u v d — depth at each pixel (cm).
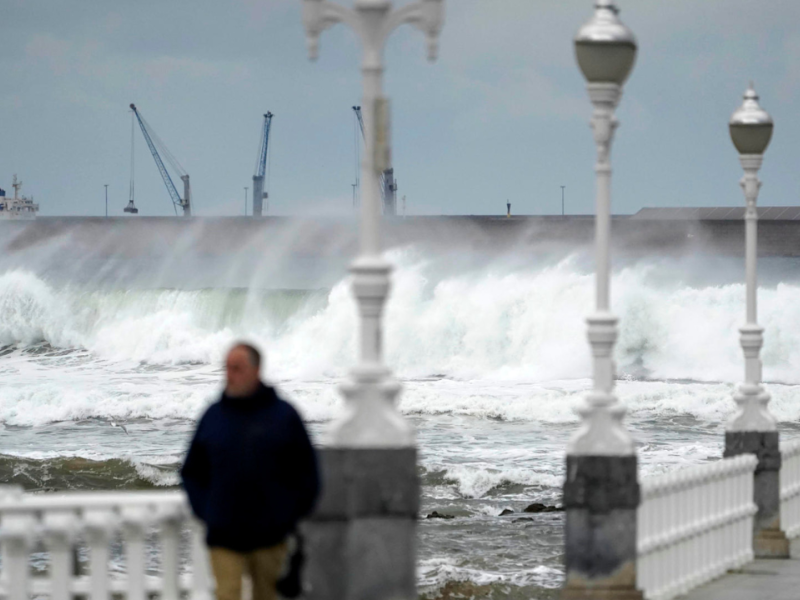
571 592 2720
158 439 9119
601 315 2716
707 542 3397
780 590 3241
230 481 2048
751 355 3834
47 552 4516
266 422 2056
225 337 15638
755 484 3800
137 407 10556
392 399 2175
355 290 2161
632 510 2703
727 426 3828
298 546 2077
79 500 2262
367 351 2164
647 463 7562
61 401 10669
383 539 2153
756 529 3809
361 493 2150
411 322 14200
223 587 2086
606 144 2734
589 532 2711
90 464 7262
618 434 2706
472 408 10512
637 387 11300
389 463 2147
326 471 2155
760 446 3797
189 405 10556
